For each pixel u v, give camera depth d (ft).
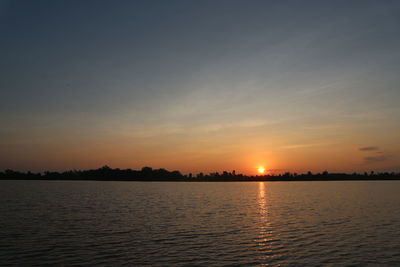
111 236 121.49
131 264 85.56
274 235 123.85
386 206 238.48
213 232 130.62
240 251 99.04
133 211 207.72
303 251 98.84
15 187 586.86
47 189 513.86
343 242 111.04
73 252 97.66
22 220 161.89
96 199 311.47
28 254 95.14
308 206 242.58
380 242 110.83
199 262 87.35
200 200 313.73
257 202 285.84
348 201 288.51
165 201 298.76
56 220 162.81
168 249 101.50
